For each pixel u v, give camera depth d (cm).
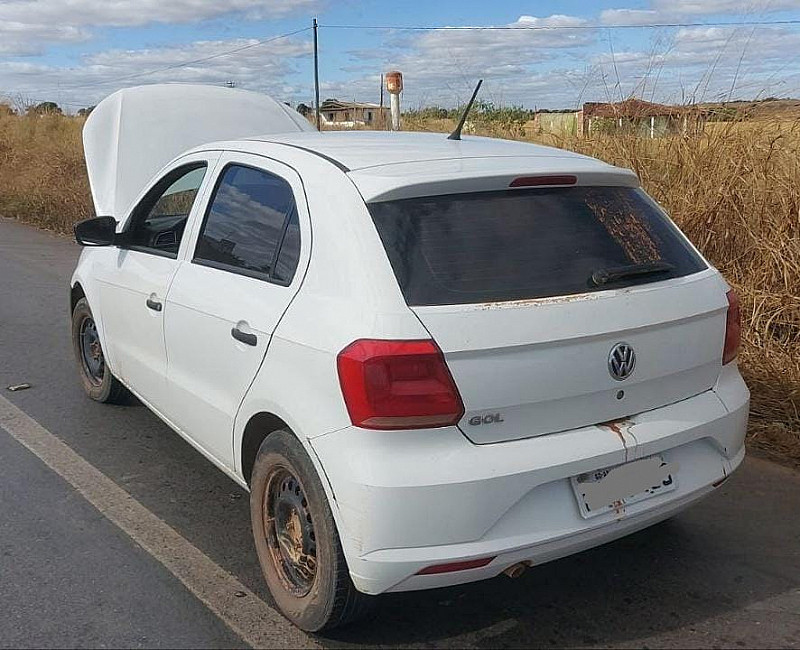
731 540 377
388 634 312
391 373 263
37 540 379
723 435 320
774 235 610
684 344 309
